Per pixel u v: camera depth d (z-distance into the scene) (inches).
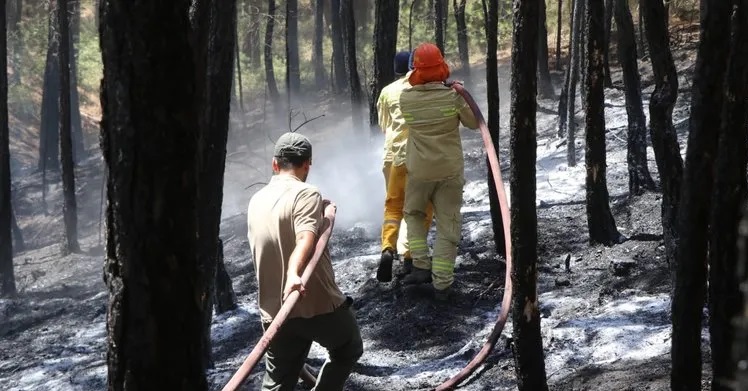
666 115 217.5
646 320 232.1
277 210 168.7
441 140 261.3
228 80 234.2
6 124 429.4
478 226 352.8
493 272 293.7
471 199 411.5
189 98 95.6
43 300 410.0
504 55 802.2
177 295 97.0
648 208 334.0
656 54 216.8
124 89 93.3
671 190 216.8
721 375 129.0
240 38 1029.2
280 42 1053.8
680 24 704.4
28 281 475.2
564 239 320.8
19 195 790.5
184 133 95.4
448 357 233.3
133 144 93.9
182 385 98.7
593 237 305.9
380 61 402.9
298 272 158.7
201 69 98.7
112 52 93.4
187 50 95.1
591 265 287.0
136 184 94.4
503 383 212.7
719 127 132.4
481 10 826.8
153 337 96.7
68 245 522.9
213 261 238.2
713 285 130.0
